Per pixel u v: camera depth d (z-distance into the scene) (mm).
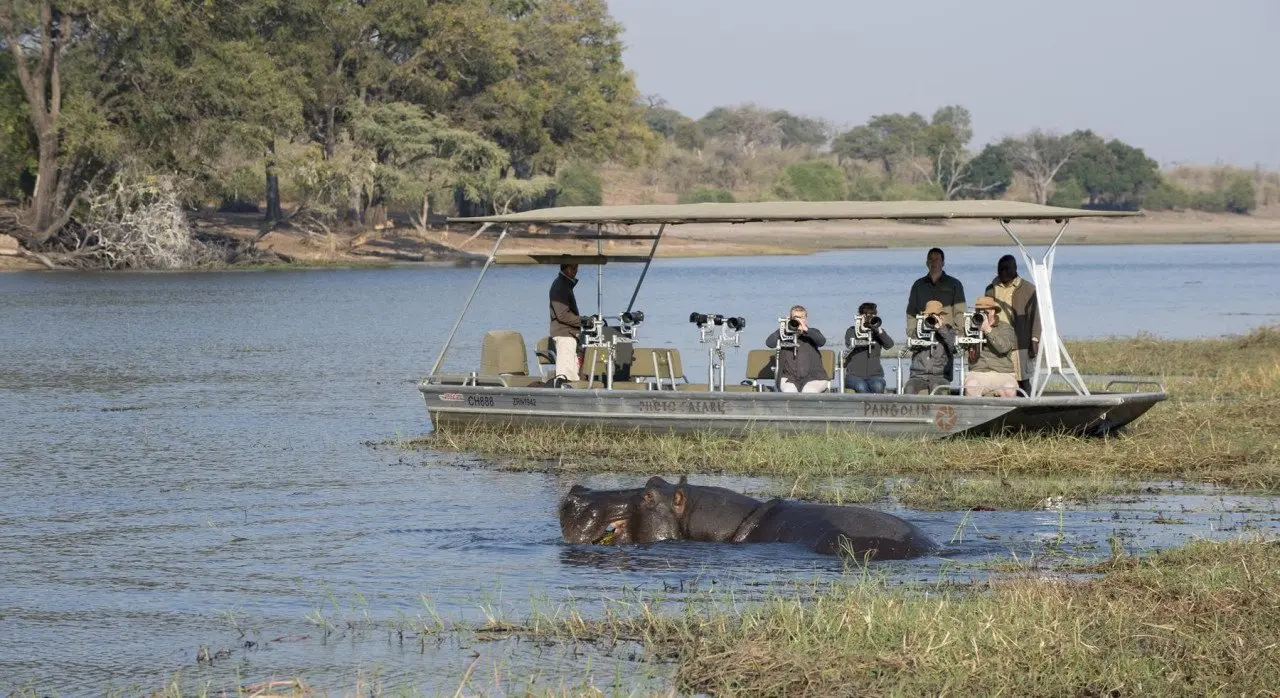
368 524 42312
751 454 52844
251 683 26906
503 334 65625
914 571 33969
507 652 28469
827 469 50125
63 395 79500
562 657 28000
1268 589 29609
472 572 35531
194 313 153750
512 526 41375
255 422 67812
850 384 60062
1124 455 51125
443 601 32781
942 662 25688
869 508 40750
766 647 27141
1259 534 37125
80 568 37156
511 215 61312
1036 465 50250
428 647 29047
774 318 145125
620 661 27578
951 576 33312
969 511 41969
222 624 31344
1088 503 43750
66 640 30203
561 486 48625
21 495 48312
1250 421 58781
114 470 53594
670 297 185125
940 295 59469
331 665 28000
